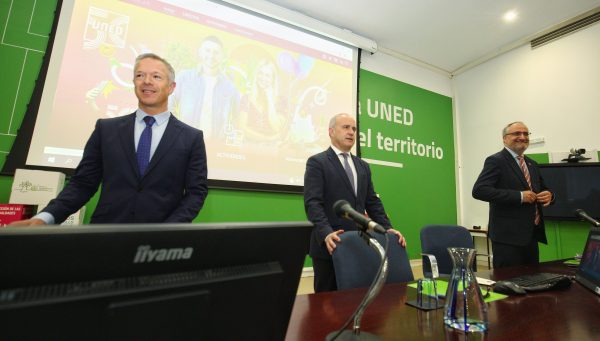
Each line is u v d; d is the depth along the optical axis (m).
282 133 2.85
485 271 1.40
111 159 1.20
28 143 1.97
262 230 0.42
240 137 2.64
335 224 1.64
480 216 3.89
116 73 2.25
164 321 0.34
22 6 2.08
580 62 3.11
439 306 0.87
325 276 1.61
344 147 1.83
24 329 0.28
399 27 3.40
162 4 2.47
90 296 0.30
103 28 2.25
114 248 0.32
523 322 0.75
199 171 1.33
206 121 2.50
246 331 0.41
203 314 0.36
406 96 3.89
